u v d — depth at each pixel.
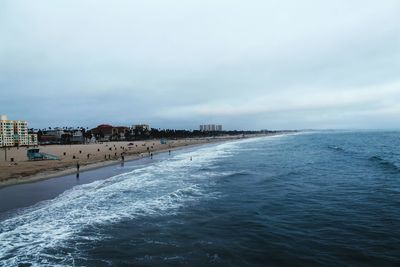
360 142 105.56
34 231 14.08
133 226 14.50
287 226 13.88
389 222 13.91
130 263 10.32
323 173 31.19
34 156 53.03
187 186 24.80
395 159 44.97
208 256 10.66
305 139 152.62
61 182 28.38
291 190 22.34
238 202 18.86
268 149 78.75
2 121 143.62
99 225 14.80
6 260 11.03
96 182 28.23
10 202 19.86
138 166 43.25
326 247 11.21
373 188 22.25
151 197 20.95
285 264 9.88
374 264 9.71
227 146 105.12
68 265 10.47
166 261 10.36
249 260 10.24
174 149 93.62
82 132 191.00
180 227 14.12
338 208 16.83
